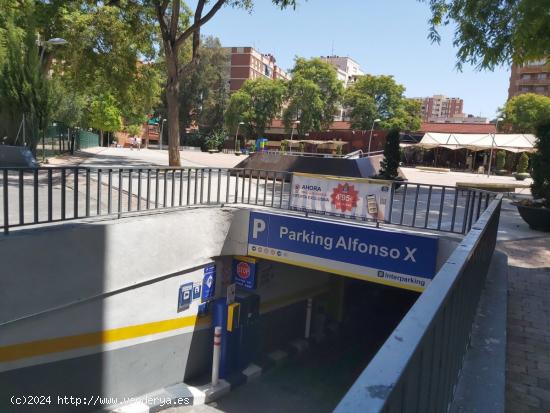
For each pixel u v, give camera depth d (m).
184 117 67.56
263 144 58.88
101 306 7.23
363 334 13.98
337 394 9.94
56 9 16.25
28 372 6.32
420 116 62.75
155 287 8.25
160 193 11.87
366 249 8.55
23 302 6.06
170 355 8.90
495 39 7.41
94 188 11.85
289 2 14.10
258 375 10.29
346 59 139.38
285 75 116.25
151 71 24.81
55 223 6.79
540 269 7.04
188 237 8.71
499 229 11.07
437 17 8.48
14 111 17.53
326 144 56.38
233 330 9.94
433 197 16.22
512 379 3.26
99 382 7.44
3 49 16.92
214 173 19.34
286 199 12.23
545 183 10.92
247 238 9.93
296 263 9.38
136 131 64.50
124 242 7.34
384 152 19.19
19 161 15.51
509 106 57.94
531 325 4.41
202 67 64.38
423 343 1.20
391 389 0.88
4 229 6.01
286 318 12.52
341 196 8.97
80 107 28.91
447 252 7.68
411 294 18.11
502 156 45.78
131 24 18.78
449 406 2.32
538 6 6.01
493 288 5.04
